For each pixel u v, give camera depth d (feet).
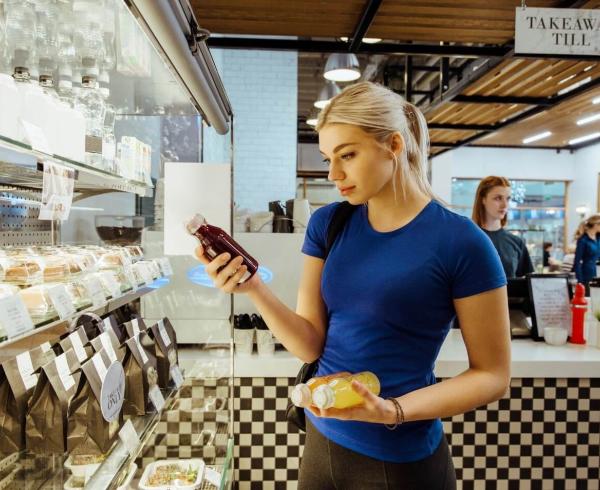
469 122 24.47
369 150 3.40
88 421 3.51
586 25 9.46
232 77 21.57
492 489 8.04
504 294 3.58
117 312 5.55
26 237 5.33
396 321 3.62
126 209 6.33
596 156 38.93
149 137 6.10
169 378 5.45
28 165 4.00
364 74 31.27
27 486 3.27
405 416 3.14
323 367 4.03
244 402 7.88
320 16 11.55
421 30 12.42
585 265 21.52
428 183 3.98
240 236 8.91
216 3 10.85
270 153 21.80
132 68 4.25
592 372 7.91
